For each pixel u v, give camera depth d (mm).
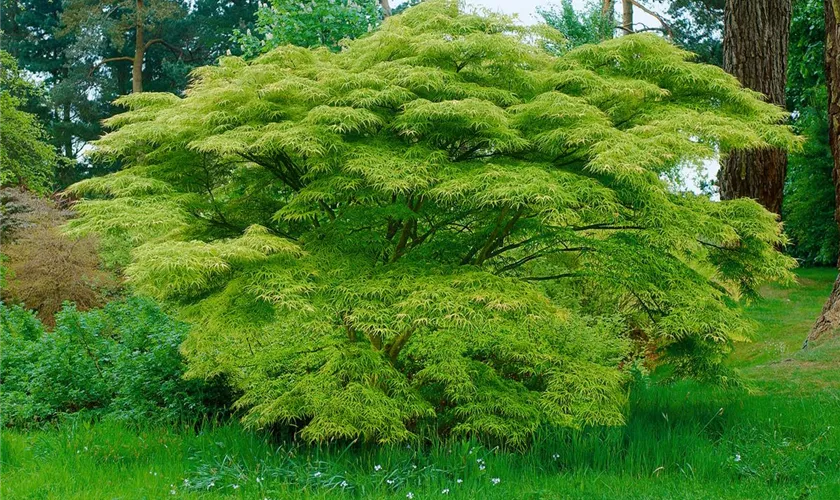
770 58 12719
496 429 6746
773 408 8039
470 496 5895
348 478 6359
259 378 8031
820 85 19297
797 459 6406
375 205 6641
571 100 6328
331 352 7309
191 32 32219
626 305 8906
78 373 9031
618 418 6762
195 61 33062
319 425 6676
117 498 5812
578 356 8148
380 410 6699
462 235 7629
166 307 9211
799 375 9562
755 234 7227
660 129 6359
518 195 5605
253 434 7395
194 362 8438
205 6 33844
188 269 5445
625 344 10352
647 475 6469
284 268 6164
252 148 6461
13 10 34438
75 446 7180
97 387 8930
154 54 33281
